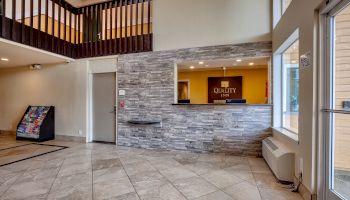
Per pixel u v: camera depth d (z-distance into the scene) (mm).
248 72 7023
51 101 6445
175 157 4457
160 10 5188
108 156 4547
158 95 5172
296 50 3508
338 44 2238
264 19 4430
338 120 2229
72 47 5945
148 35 5227
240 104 4527
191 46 4914
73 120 6152
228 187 2955
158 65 5176
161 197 2664
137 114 5379
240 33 4574
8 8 6375
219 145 4703
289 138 3209
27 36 4652
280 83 4246
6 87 7082
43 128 6086
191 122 4898
